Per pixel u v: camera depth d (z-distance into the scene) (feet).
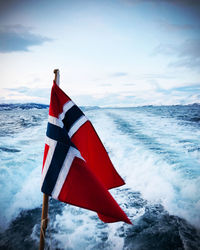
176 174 13.30
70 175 4.22
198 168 13.97
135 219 10.07
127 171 14.21
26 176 13.56
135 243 8.89
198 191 11.53
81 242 8.96
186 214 10.19
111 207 4.18
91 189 4.19
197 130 23.44
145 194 11.77
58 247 8.75
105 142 19.34
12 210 10.64
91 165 5.17
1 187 12.24
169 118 30.07
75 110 4.86
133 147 18.01
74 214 10.61
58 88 4.72
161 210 10.55
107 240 9.05
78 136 4.93
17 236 9.30
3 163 15.05
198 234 9.19
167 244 8.79
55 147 4.31
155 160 15.28
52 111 4.52
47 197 4.29
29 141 20.54
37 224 9.95
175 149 17.46
